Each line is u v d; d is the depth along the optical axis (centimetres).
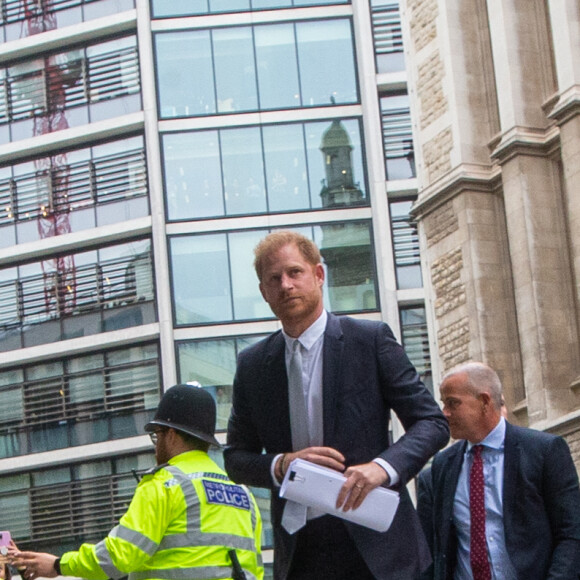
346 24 3547
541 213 1981
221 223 3450
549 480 680
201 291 3428
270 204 3462
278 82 3525
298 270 538
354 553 533
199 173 3481
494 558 679
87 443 3528
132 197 3559
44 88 3728
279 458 531
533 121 2017
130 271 3541
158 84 3534
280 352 552
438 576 704
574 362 1947
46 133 3688
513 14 2048
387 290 3359
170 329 3406
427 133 2244
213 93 3522
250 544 639
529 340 1962
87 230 3591
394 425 3188
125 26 3609
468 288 2095
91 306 3575
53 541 3544
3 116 3759
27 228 3694
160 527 605
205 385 3381
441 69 2192
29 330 3653
